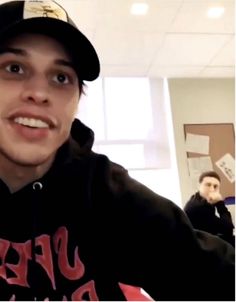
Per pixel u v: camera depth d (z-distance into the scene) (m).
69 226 0.71
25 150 0.57
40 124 0.57
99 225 0.72
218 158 3.76
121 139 3.71
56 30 0.59
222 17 2.73
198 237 0.73
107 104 3.76
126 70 3.64
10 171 0.66
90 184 0.75
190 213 2.75
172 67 3.63
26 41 0.57
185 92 3.89
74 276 0.67
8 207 0.68
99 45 3.07
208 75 3.88
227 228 2.67
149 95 3.85
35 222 0.69
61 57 0.60
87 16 2.62
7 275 0.63
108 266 0.71
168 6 2.56
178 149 3.74
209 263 0.67
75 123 0.80
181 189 3.64
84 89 0.69
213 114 3.87
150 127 3.78
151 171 3.74
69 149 0.73
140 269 0.72
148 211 0.72
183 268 0.69
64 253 0.68
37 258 0.67
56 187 0.71
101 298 0.67
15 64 0.57
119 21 2.71
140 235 0.71
